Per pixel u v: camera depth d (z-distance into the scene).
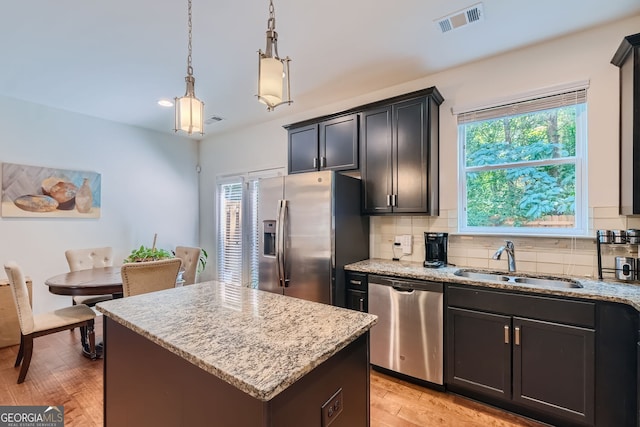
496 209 2.66
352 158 3.05
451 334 2.21
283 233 2.89
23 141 3.48
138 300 1.60
